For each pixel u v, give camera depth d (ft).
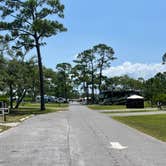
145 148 52.39
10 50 174.70
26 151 49.57
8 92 183.73
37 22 173.88
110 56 351.67
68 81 395.34
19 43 179.22
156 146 54.60
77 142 58.90
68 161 41.75
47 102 367.25
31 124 97.30
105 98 284.20
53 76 306.76
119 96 279.69
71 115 141.69
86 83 357.00
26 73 182.09
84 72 354.33
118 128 84.99
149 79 322.75
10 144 56.80
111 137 66.23
